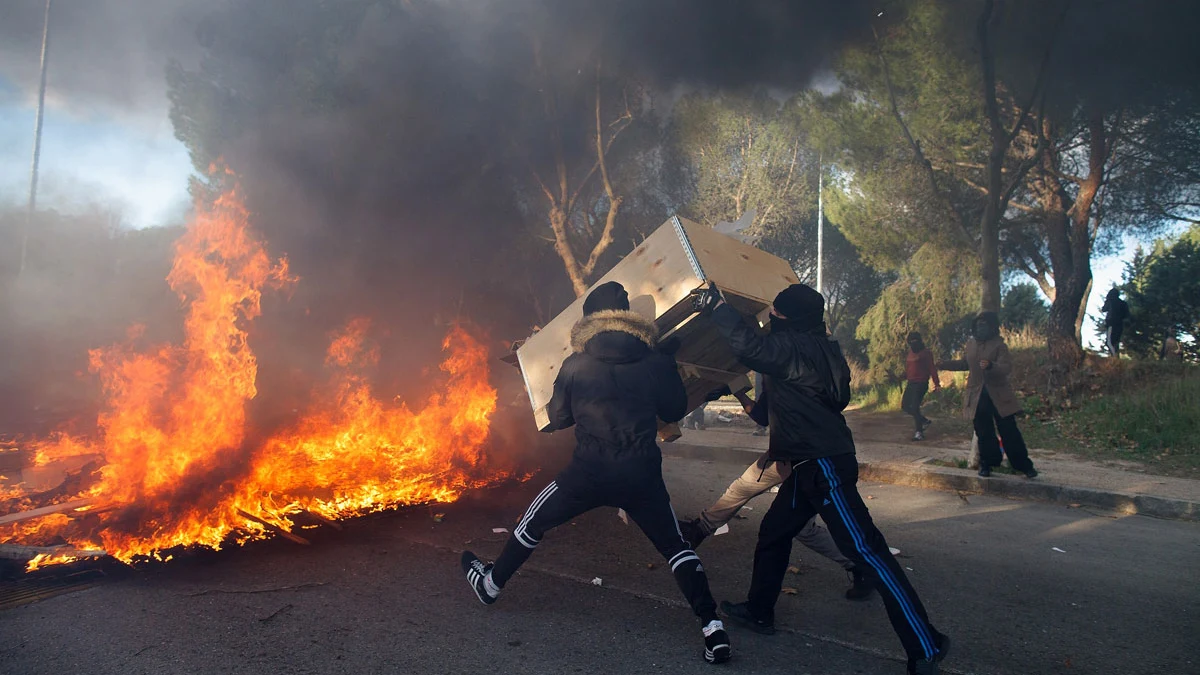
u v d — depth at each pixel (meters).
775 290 3.98
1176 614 3.82
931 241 15.34
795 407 3.21
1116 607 3.92
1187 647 3.41
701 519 4.02
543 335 3.94
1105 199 15.25
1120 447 8.77
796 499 3.30
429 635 3.35
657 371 3.31
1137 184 14.17
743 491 3.88
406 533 4.90
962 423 11.34
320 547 4.56
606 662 3.12
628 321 3.33
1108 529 5.68
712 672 3.04
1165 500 6.14
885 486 7.56
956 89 12.76
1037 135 11.83
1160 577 4.46
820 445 3.15
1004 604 3.96
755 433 10.76
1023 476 7.18
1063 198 13.62
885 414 12.82
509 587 4.00
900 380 14.72
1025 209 15.20
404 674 2.96
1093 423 9.72
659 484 3.27
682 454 9.54
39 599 3.69
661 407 3.33
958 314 15.54
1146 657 3.30
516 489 5.91
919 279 15.90
